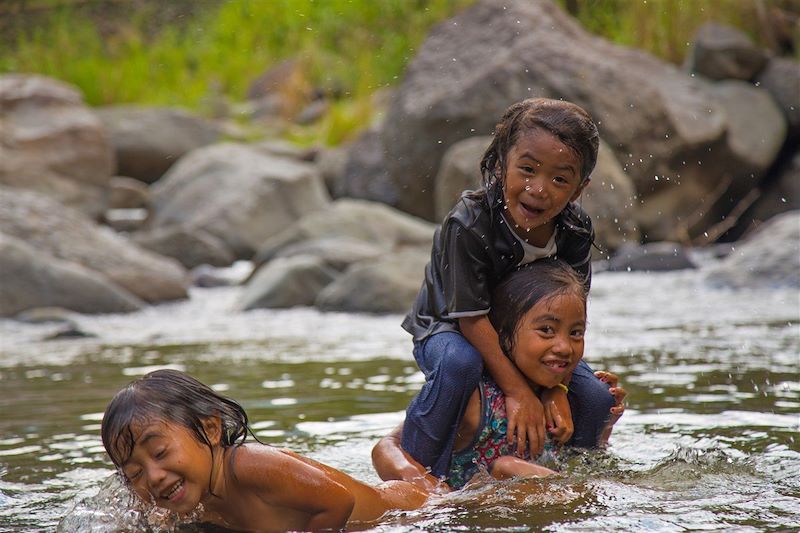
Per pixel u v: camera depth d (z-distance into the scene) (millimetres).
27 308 22703
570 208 9258
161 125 43031
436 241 9625
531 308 8930
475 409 8969
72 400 12703
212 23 56500
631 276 26266
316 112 47656
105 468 9344
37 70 49906
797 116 34844
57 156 35031
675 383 12766
